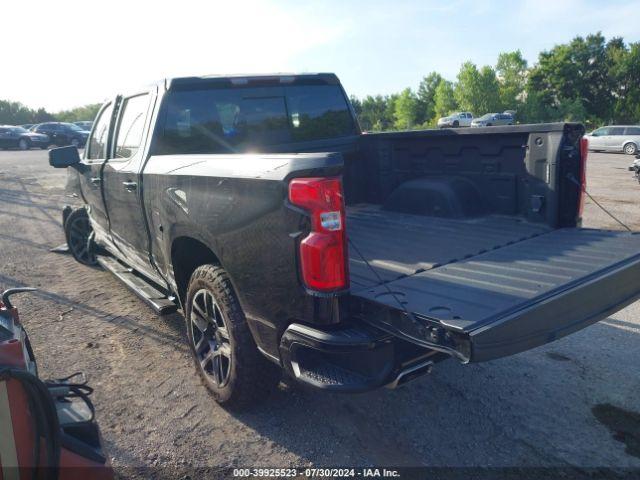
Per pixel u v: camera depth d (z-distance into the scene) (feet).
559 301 8.10
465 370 13.03
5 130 115.96
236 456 10.11
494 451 10.00
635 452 9.86
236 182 9.34
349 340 8.16
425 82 312.29
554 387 12.14
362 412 11.43
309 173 8.30
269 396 11.14
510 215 13.62
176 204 11.37
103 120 17.95
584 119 230.27
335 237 8.34
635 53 232.32
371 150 16.65
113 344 15.23
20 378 6.26
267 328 9.51
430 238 12.39
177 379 13.10
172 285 13.20
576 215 12.62
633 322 15.61
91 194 18.57
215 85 14.05
